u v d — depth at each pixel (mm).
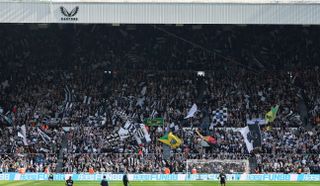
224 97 101875
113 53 109875
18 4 86562
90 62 108875
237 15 87125
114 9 87312
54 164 85750
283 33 109438
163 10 87250
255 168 86250
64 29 109688
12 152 88938
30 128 94062
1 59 108000
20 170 83062
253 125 90812
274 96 102000
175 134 93250
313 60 108312
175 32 110062
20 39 109062
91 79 105812
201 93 103000
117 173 83250
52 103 100125
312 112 98688
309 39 109000
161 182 78250
